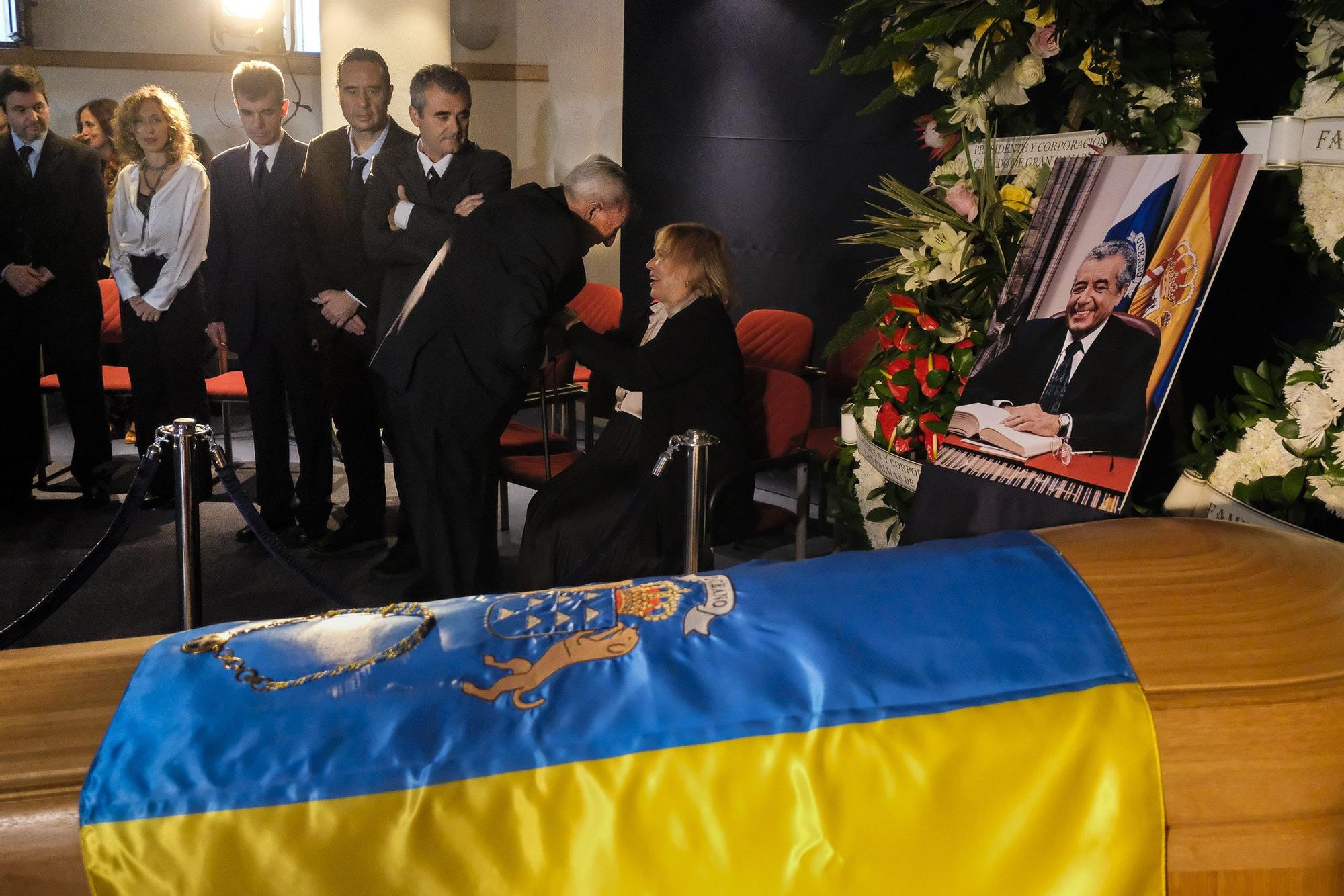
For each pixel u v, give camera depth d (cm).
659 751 93
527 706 95
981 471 194
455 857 89
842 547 274
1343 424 174
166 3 616
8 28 603
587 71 596
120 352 537
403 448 295
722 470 273
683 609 106
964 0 216
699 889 92
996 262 226
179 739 91
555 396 385
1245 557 117
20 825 87
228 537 391
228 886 86
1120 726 97
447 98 322
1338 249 174
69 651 104
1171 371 172
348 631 104
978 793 95
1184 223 178
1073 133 217
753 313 388
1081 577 110
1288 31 203
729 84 464
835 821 93
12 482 417
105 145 515
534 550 279
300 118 636
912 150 387
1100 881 94
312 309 357
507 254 269
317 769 89
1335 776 98
